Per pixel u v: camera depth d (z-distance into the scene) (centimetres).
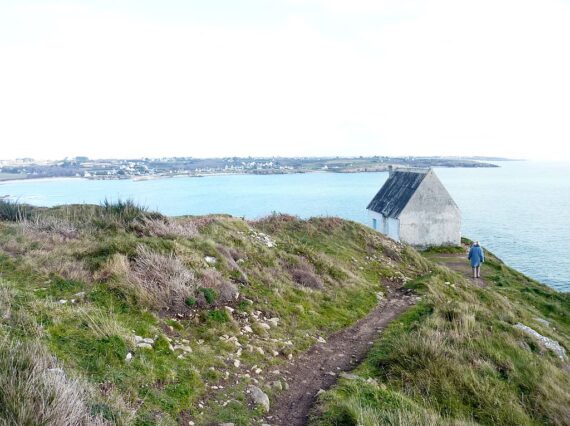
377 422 801
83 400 634
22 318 809
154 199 12469
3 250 1223
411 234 3988
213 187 18538
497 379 1180
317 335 1280
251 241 1834
